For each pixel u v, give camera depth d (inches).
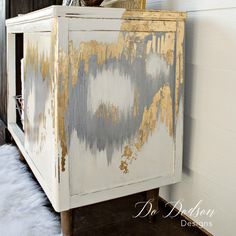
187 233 45.9
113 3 50.5
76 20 36.2
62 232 42.3
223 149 41.1
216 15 40.1
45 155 43.6
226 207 41.4
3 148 74.0
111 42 38.9
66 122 37.9
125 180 43.2
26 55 51.6
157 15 41.0
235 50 38.0
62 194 39.1
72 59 36.9
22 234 44.0
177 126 45.4
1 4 77.5
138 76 41.6
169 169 46.0
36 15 42.8
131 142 42.7
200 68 43.6
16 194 54.1
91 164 40.4
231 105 39.4
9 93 71.5
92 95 39.0
